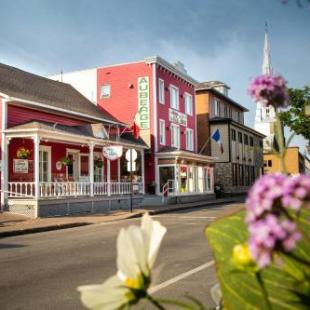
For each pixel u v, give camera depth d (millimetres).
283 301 1091
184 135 36781
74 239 12945
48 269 8375
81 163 27281
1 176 20625
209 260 9062
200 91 42906
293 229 688
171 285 6945
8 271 8242
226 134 42375
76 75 34094
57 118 25047
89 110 29688
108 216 20375
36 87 27312
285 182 718
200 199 34906
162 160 31688
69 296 6402
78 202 22219
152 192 31750
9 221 17406
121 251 1030
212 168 38438
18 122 21938
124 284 1017
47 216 19812
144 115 32125
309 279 1074
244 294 1125
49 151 24438
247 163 47594
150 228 1126
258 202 720
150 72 32188
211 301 5945
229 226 1210
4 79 24703
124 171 31141
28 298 6320
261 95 1108
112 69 33094
